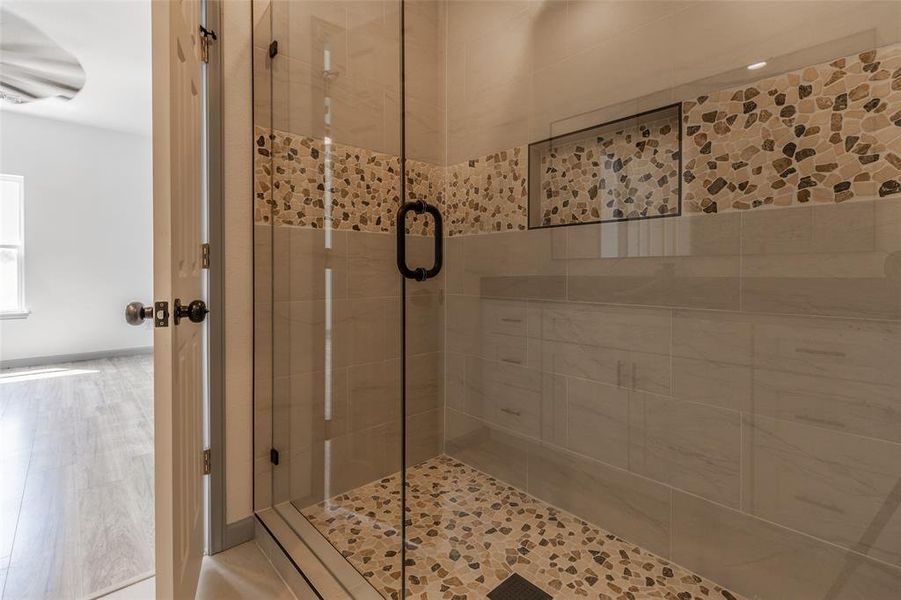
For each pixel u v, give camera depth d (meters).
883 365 1.08
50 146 4.91
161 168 0.97
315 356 1.64
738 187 1.32
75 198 5.07
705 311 1.40
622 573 1.45
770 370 1.27
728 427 1.36
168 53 0.96
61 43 3.19
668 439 1.50
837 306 1.15
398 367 1.80
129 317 0.96
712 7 1.36
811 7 1.17
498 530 1.65
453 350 1.95
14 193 4.76
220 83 1.59
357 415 1.67
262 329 1.72
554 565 1.48
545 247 1.84
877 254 1.09
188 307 1.14
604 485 1.66
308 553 1.45
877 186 1.08
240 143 1.66
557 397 1.80
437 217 1.95
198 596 1.36
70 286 5.03
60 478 2.12
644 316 1.55
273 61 1.74
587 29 1.69
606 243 1.65
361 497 1.63
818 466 1.19
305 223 1.68
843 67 1.12
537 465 1.85
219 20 1.59
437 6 2.03
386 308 1.78
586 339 1.71
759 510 1.30
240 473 1.67
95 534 1.67
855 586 1.14
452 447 1.91
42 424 2.87
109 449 2.47
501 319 1.98
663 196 1.49
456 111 2.04
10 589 1.36
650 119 1.52
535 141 1.86
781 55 1.23
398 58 1.86
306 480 1.64
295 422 1.68
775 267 1.25
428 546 1.55
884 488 1.09
